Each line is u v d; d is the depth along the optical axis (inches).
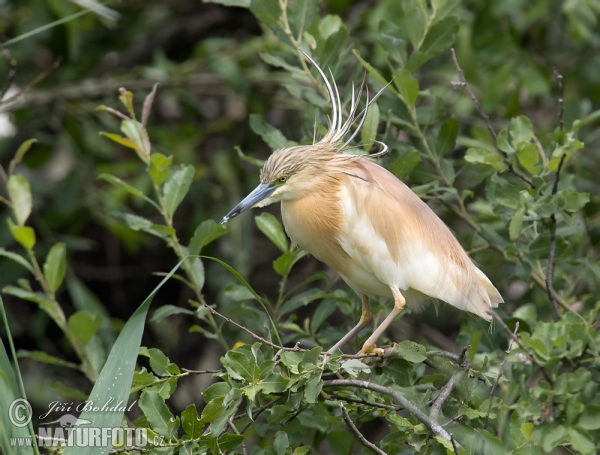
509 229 341.4
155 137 572.4
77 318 378.3
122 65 623.8
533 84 479.2
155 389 288.5
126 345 261.7
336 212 347.6
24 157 587.2
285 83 390.3
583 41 496.1
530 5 516.1
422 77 534.9
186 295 593.6
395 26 392.8
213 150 611.2
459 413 287.1
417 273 336.8
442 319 498.0
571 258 381.1
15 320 565.0
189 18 626.2
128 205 598.9
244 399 308.3
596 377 310.2
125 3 611.2
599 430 278.8
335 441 344.2
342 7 521.3
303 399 297.3
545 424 267.4
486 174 386.3
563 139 364.2
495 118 539.8
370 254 340.8
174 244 368.5
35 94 567.5
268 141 378.3
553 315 378.9
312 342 366.6
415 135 376.2
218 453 266.8
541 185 337.1
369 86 403.5
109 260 613.9
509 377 324.8
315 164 349.7
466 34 509.0
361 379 320.2
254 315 369.4
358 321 370.9
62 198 548.7
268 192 351.6
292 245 370.6
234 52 573.9
